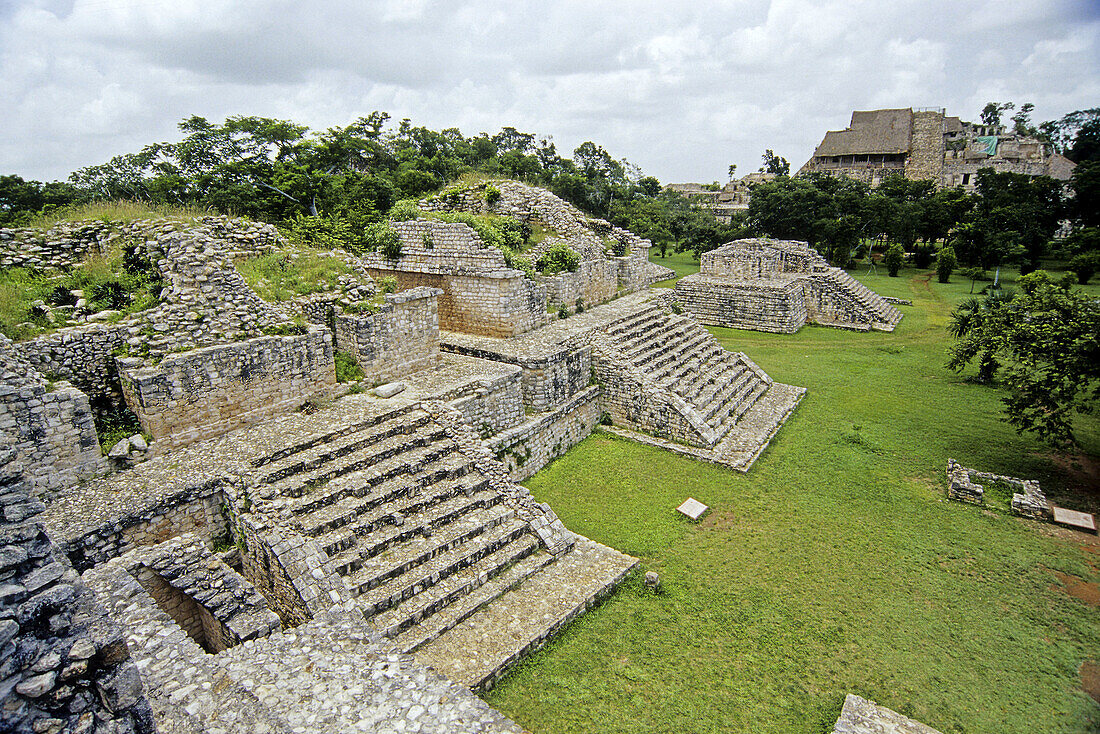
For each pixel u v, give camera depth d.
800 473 18.61
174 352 13.77
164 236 15.40
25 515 5.03
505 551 13.44
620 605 12.74
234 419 14.62
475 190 31.08
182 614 11.44
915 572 13.88
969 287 49.44
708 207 91.06
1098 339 16.39
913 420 22.66
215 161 38.91
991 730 9.82
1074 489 17.34
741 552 14.69
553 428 19.97
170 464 12.94
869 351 32.78
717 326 39.56
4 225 17.19
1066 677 10.91
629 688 10.57
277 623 10.56
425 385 17.83
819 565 14.16
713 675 10.90
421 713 7.81
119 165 37.50
